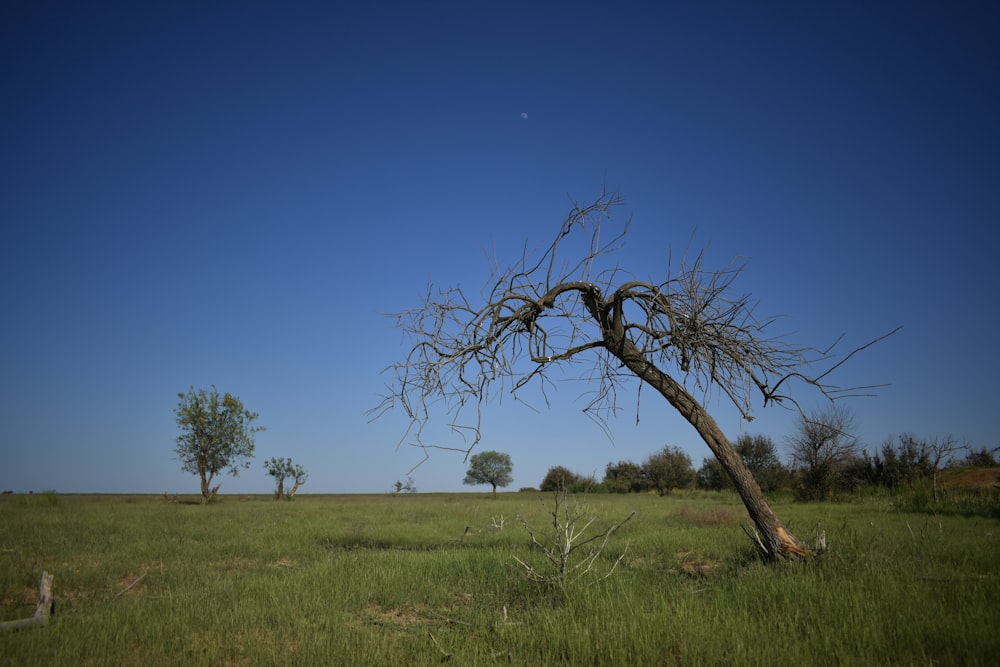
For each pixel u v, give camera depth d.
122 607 8.90
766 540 10.77
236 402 44.59
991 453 36.94
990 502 23.12
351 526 21.66
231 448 44.12
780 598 8.14
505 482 77.31
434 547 16.25
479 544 16.14
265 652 6.81
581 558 12.43
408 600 9.50
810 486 34.09
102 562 12.80
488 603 9.23
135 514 24.73
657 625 7.06
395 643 7.16
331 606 8.80
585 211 10.56
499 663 6.43
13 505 29.45
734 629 6.86
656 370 11.05
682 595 8.67
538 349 10.80
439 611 8.91
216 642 7.33
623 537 16.31
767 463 46.44
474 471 77.44
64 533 17.48
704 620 7.33
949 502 24.28
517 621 7.95
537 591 9.64
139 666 6.52
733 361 10.62
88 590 10.75
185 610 8.55
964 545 12.30
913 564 10.00
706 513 22.30
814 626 7.01
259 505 36.97
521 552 13.38
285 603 8.79
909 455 34.47
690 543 14.70
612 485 67.06
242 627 7.93
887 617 7.09
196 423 43.56
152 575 11.80
